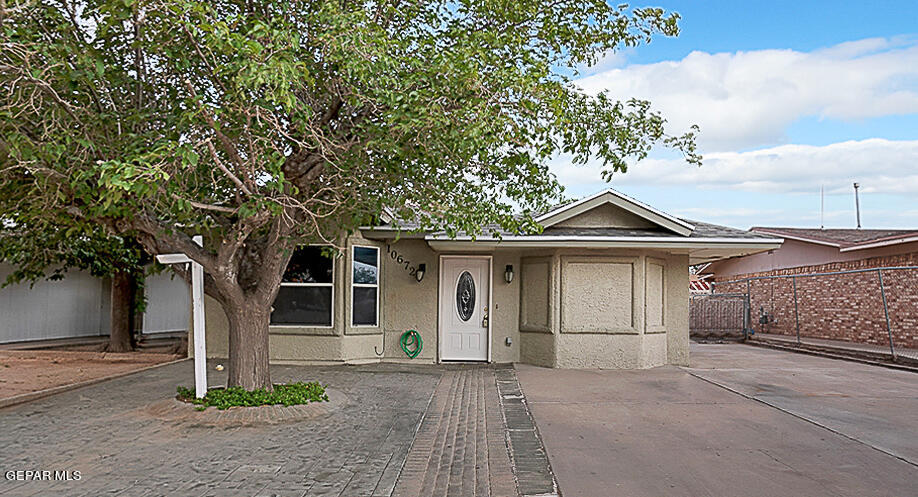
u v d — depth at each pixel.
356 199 8.45
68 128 6.64
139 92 7.90
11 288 17.80
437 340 14.14
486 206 8.89
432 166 8.10
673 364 14.14
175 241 8.01
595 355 13.29
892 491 5.42
